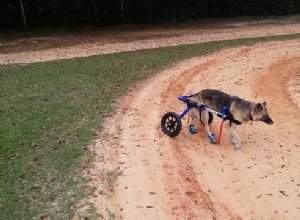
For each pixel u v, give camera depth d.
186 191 2.62
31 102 4.23
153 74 5.45
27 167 2.85
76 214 2.34
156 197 2.55
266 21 11.00
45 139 3.31
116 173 2.81
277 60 6.38
